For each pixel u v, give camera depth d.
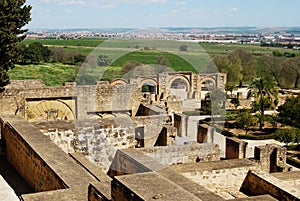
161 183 8.54
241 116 44.66
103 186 9.85
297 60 83.56
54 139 17.48
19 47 25.94
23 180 15.28
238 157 20.61
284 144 38.41
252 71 79.56
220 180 15.43
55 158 12.94
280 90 71.25
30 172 14.51
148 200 7.67
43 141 14.86
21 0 26.30
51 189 12.13
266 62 83.62
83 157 15.80
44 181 12.84
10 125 17.31
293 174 16.53
